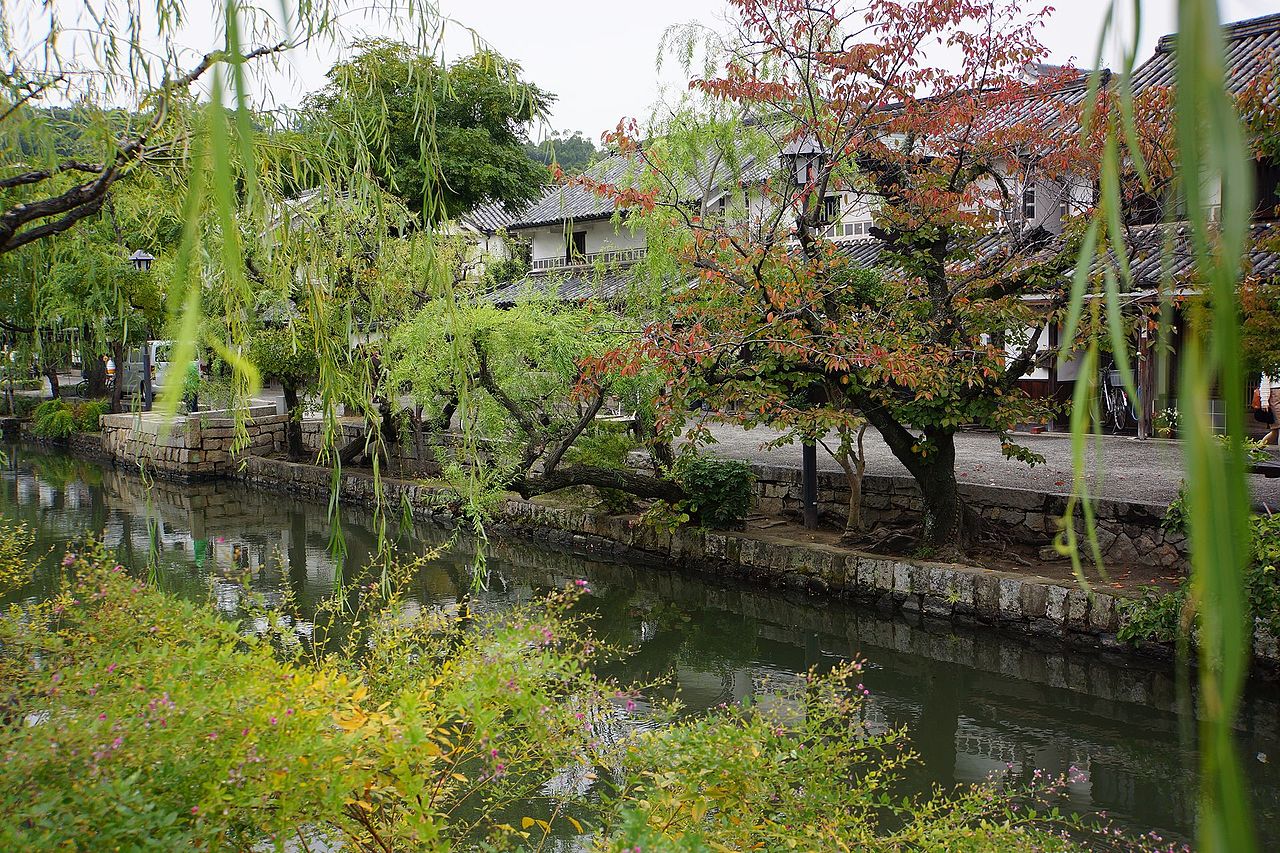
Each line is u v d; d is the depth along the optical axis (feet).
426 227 9.96
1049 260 29.66
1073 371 52.70
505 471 36.52
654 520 39.73
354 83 9.95
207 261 8.60
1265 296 21.50
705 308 30.68
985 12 27.07
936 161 29.73
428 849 8.45
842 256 31.58
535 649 10.32
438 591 36.11
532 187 75.36
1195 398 1.33
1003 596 29.63
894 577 32.32
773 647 29.60
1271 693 23.07
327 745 7.20
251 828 7.40
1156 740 21.53
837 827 10.14
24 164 9.30
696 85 29.78
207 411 67.31
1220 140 1.30
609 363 29.37
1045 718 23.16
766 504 42.29
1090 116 1.70
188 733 7.21
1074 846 12.60
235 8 1.96
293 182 9.03
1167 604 25.13
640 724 15.65
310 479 59.88
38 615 12.10
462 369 10.69
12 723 7.36
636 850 7.22
